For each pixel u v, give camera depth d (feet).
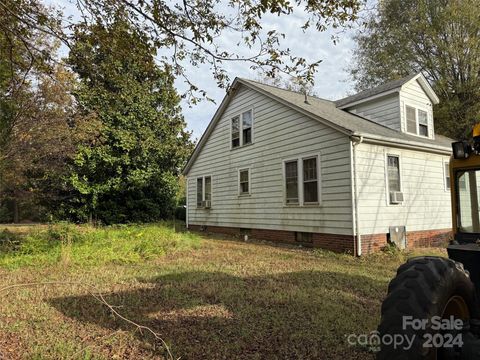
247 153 47.52
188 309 15.76
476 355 5.98
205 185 57.57
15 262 26.73
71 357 10.83
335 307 15.90
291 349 11.68
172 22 14.84
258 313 15.17
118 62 18.88
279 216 41.50
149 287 19.71
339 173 33.91
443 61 70.59
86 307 16.24
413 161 38.93
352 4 14.07
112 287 19.72
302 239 38.58
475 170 8.64
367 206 33.53
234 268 25.25
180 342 12.26
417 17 71.87
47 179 53.52
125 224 57.47
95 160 56.95
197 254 32.14
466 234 8.59
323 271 24.29
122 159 59.62
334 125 33.81
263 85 46.68
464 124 69.21
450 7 65.98
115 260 28.02
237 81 48.47
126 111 60.39
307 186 37.91
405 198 37.40
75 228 42.16
